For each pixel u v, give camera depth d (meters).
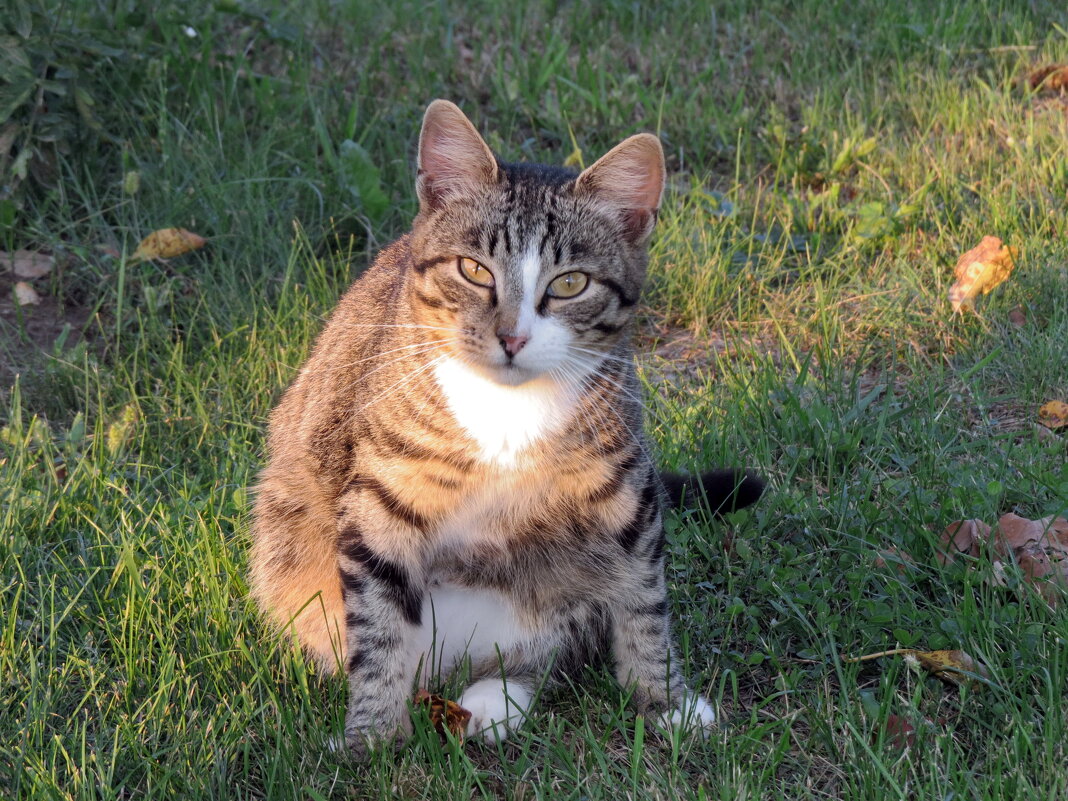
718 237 6.18
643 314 5.88
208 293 5.71
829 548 4.13
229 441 4.77
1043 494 4.31
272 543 3.99
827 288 5.88
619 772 3.35
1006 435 4.56
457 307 3.46
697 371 5.41
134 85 6.74
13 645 3.66
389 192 6.50
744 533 4.20
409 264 3.71
